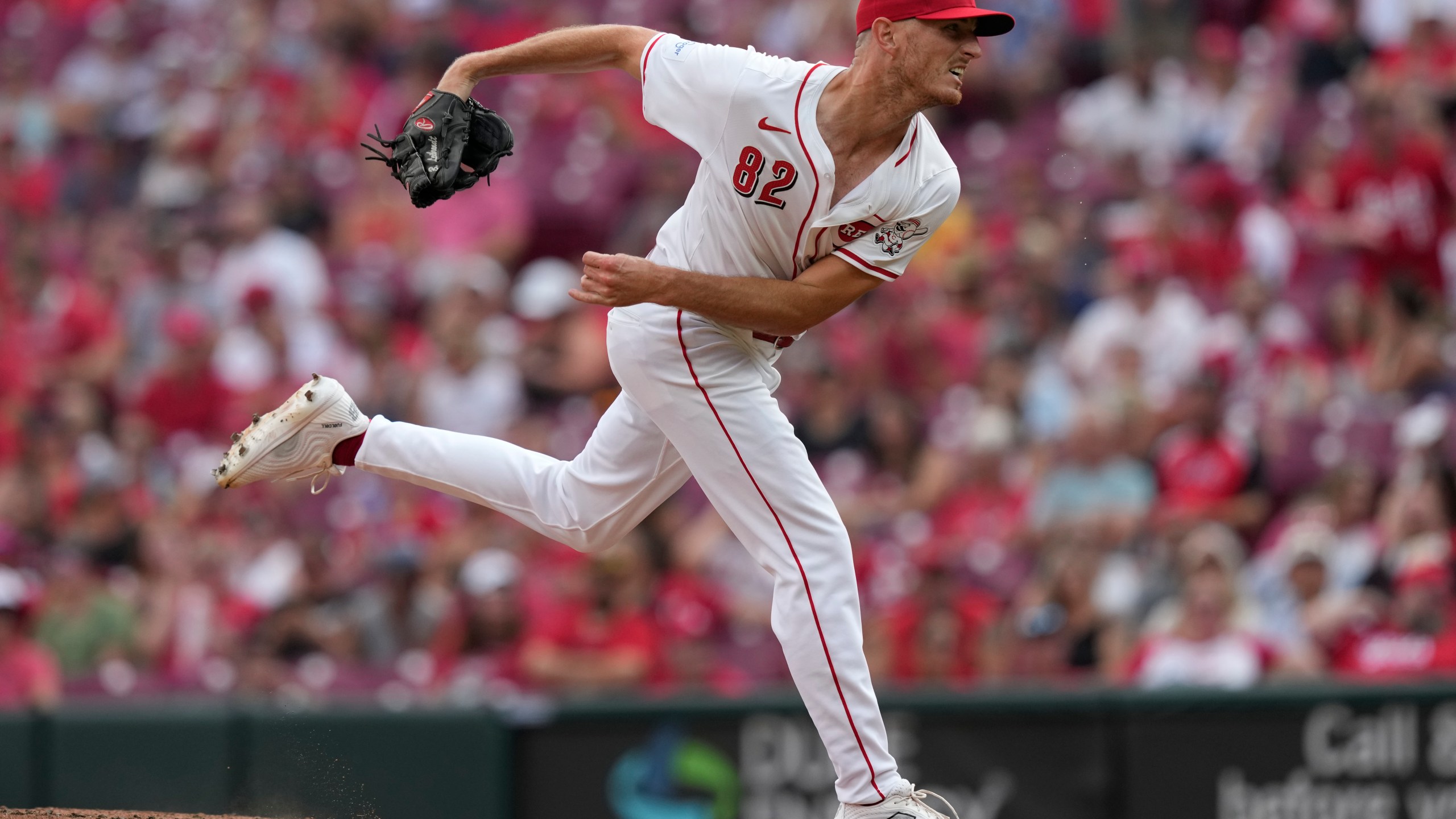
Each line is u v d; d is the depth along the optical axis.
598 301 11.39
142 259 36.28
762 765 21.55
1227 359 29.47
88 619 26.69
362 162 38.47
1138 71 36.03
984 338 31.05
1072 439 27.84
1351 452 27.75
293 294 34.41
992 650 24.50
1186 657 23.88
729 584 26.38
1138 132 35.66
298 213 36.72
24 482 29.19
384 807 21.64
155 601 27.23
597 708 21.80
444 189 12.21
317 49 41.41
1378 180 31.94
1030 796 21.48
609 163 37.62
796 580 11.87
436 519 28.23
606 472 12.59
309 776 21.72
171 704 22.09
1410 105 32.59
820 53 39.41
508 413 31.28
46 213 40.12
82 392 31.97
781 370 30.23
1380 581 24.91
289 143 39.12
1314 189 32.88
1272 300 30.64
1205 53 36.88
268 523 28.67
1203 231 31.64
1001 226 33.69
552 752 21.75
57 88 43.53
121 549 28.14
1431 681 21.66
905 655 24.36
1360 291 30.25
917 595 24.84
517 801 21.69
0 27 45.12
